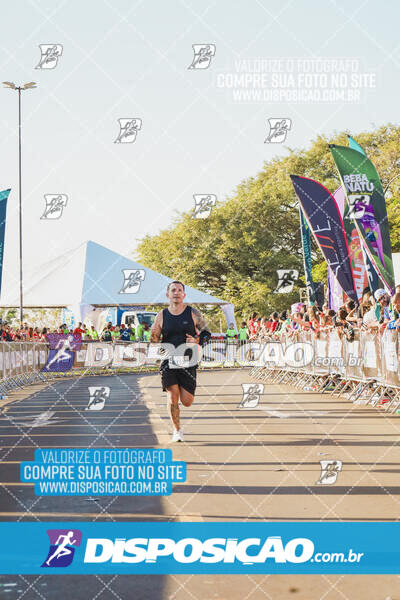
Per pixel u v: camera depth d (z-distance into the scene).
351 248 14.92
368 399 11.14
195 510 4.45
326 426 8.44
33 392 15.10
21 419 9.73
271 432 7.97
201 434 7.83
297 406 10.94
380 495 4.75
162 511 4.45
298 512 4.35
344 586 3.17
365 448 6.74
